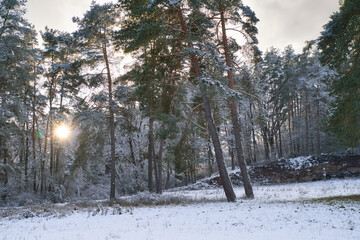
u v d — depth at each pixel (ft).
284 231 22.00
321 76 110.11
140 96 49.52
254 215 30.68
